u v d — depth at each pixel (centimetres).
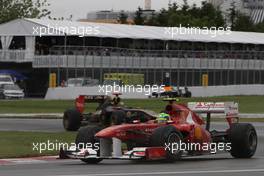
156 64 19500
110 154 4081
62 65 17812
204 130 4409
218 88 19538
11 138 5928
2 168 3916
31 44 18350
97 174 3522
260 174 3591
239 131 4525
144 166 3994
